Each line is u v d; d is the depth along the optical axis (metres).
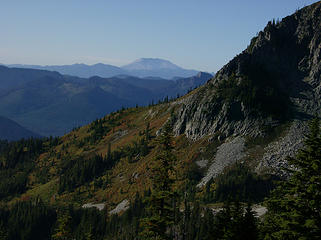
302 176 21.12
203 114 158.38
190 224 78.31
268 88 157.75
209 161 133.25
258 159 119.62
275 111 143.25
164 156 29.73
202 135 153.12
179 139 162.75
